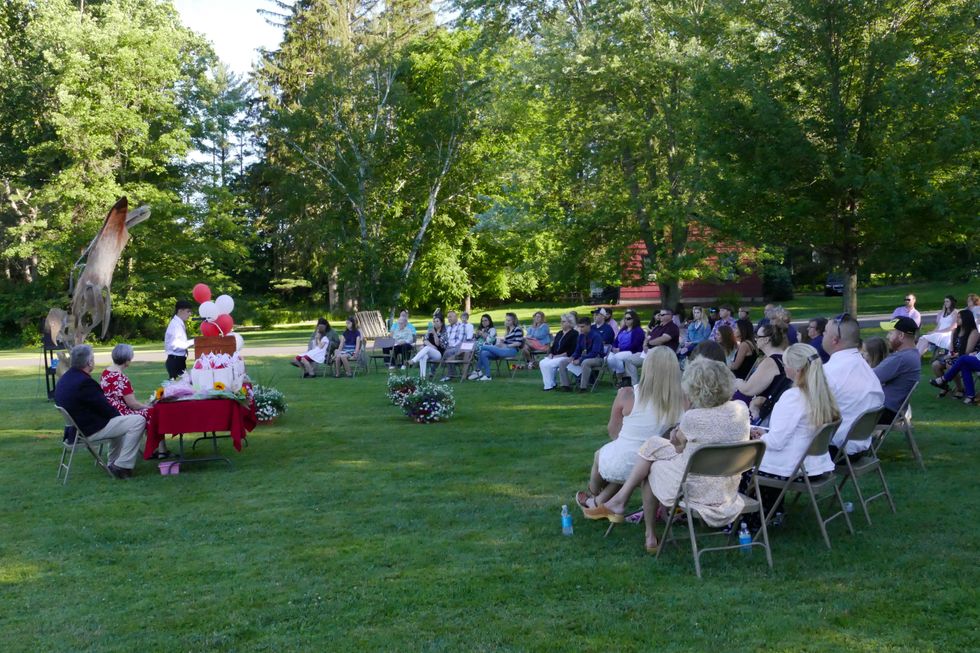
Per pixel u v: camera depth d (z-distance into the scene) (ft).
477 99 103.86
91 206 108.99
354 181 106.73
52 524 20.40
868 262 57.00
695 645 12.51
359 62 109.60
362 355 56.90
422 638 12.99
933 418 31.42
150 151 115.34
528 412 37.01
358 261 104.99
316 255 146.82
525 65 83.46
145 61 112.68
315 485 24.06
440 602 14.49
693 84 58.29
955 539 17.26
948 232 53.98
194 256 122.31
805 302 124.06
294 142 110.83
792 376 17.88
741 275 96.43
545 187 90.99
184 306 37.22
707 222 66.59
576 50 78.02
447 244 133.28
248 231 130.62
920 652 12.10
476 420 35.17
